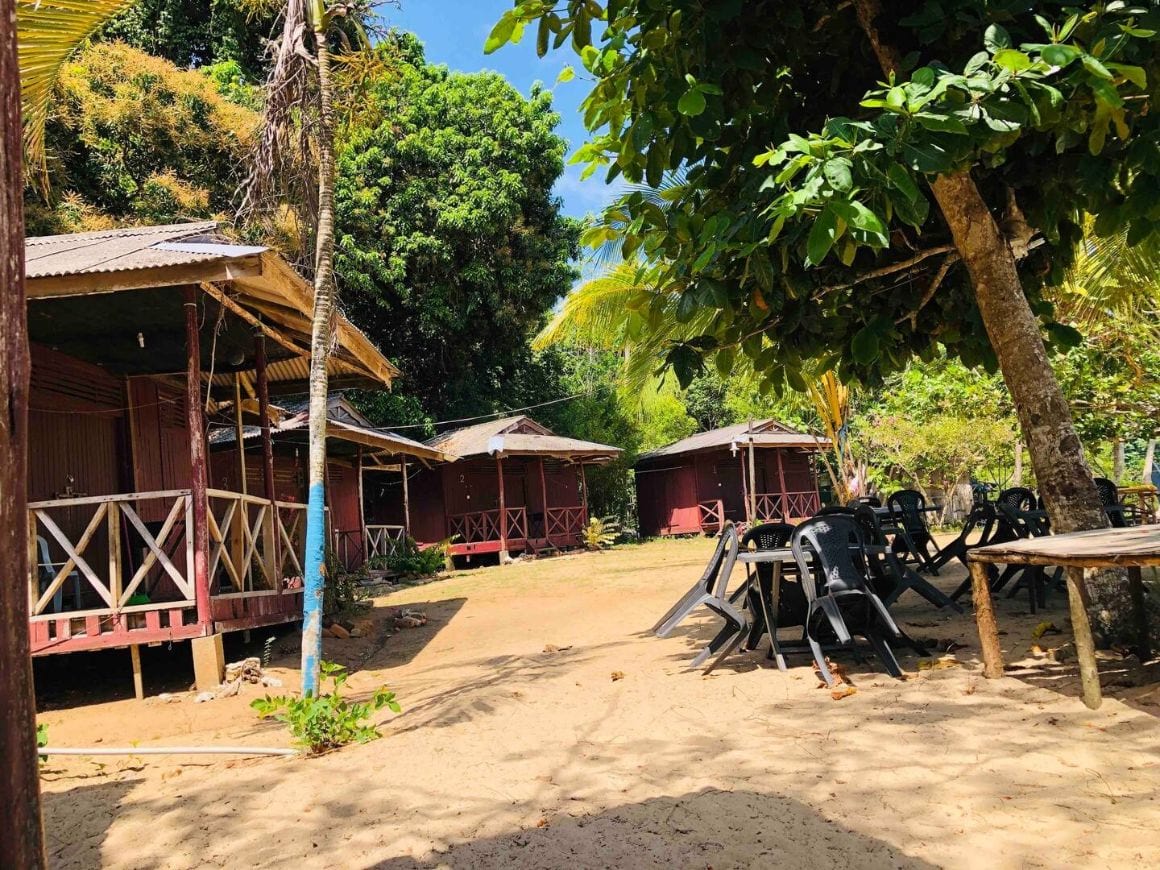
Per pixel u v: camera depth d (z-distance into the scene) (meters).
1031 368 4.63
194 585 6.13
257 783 3.55
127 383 9.75
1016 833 2.42
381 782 3.41
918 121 3.20
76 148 16.52
